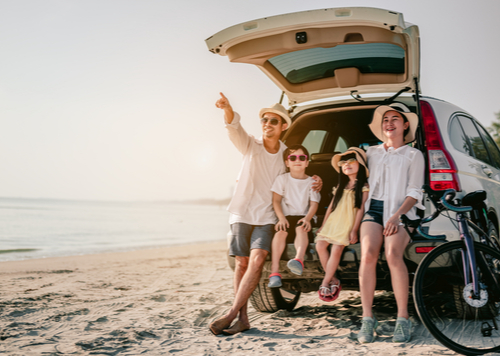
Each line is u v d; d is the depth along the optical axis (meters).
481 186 3.41
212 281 6.29
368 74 3.86
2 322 3.74
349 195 3.17
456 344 2.63
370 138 4.55
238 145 3.39
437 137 3.13
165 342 3.07
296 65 3.88
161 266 8.57
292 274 3.27
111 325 3.62
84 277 6.89
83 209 64.06
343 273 3.10
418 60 3.30
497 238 3.76
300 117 4.29
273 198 3.42
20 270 7.93
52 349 2.91
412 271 2.94
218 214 73.62
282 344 2.92
